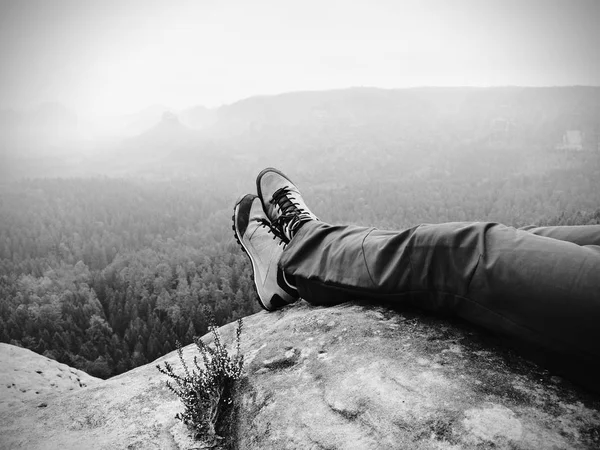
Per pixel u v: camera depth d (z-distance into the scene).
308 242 1.88
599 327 0.94
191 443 1.39
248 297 70.00
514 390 1.18
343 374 1.42
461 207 146.25
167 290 80.69
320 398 1.35
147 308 73.75
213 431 1.38
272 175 2.81
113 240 122.38
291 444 1.22
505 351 1.36
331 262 1.75
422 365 1.35
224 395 1.54
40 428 1.59
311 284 1.88
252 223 2.59
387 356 1.44
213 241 117.69
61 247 116.81
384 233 1.64
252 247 2.49
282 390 1.46
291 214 2.24
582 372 1.06
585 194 161.62
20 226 144.25
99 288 82.25
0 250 115.25
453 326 1.53
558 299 1.00
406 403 1.21
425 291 1.40
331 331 1.70
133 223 146.00
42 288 84.19
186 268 88.38
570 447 0.97
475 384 1.23
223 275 79.31
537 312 1.06
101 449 1.41
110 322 71.94
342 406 1.28
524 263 1.09
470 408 1.14
